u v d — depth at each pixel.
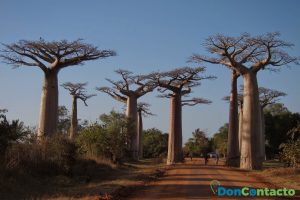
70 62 32.50
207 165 40.84
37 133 23.89
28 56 31.94
